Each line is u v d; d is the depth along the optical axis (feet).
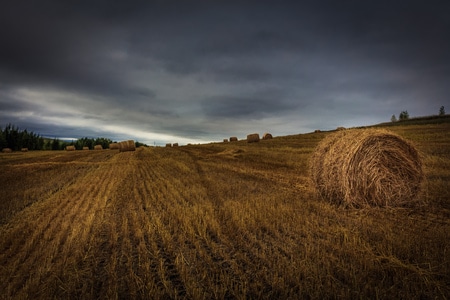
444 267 11.93
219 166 56.18
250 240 16.48
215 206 24.35
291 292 10.67
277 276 11.87
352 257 13.60
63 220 22.03
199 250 15.05
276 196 27.48
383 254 13.32
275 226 18.78
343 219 20.13
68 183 41.24
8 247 16.87
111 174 50.67
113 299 10.78
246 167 52.80
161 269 12.84
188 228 18.34
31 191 34.73
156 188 34.78
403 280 11.05
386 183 23.58
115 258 14.52
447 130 86.07
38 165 69.92
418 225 18.28
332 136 28.12
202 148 126.11
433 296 10.26
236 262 13.73
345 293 10.45
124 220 21.50
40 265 13.96
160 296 10.90
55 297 10.81
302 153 71.77
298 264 12.89
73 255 15.17
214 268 12.92
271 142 117.39
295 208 22.89
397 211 22.11
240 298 10.45
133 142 129.80
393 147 24.29
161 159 80.84
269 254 14.34
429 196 25.09
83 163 73.92
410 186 24.13
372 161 23.63
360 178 23.80
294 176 40.70
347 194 24.06
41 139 317.22
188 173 47.93
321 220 19.83
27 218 22.76
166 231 18.12
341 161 24.95
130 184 38.81
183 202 26.35
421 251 13.74
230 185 34.58
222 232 17.80
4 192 34.30
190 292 11.13
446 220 19.22
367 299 10.10
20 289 11.82
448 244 14.46
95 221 21.48
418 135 78.23
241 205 23.81
